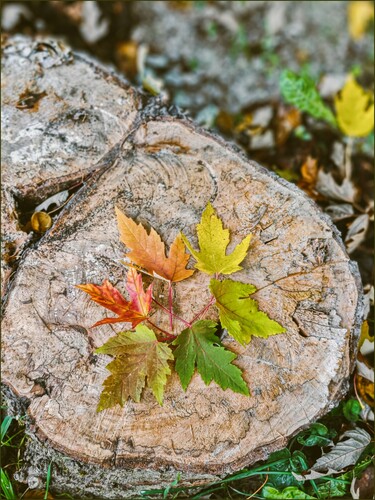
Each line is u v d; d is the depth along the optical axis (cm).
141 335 87
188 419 88
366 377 97
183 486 95
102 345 87
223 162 92
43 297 90
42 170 93
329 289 90
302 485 96
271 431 88
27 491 96
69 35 126
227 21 128
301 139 120
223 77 126
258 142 120
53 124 94
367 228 107
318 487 96
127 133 94
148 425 88
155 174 92
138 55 125
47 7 126
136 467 87
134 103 95
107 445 87
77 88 96
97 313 89
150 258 88
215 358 87
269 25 128
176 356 87
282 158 119
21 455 97
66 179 93
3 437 97
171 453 87
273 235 91
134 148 93
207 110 123
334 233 90
